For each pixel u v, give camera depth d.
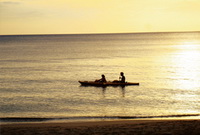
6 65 71.69
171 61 78.12
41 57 94.50
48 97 35.62
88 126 20.47
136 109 28.98
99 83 43.19
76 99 34.38
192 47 140.62
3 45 183.12
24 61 81.50
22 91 39.66
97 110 28.81
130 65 69.69
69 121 24.30
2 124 22.23
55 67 67.00
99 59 85.44
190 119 23.42
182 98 34.03
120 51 118.50
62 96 36.22
